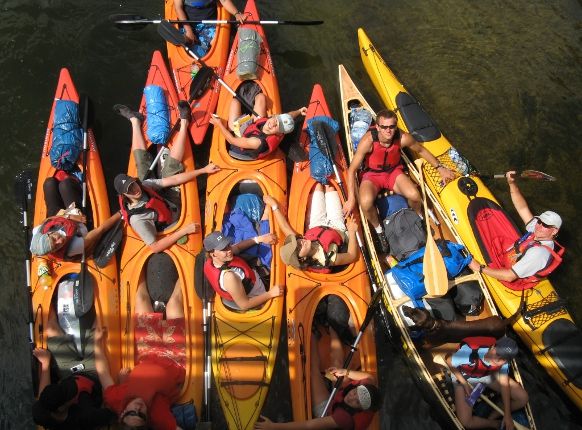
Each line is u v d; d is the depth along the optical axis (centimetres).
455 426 499
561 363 523
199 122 646
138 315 539
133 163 623
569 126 692
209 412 500
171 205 589
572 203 642
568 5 780
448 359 516
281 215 570
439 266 538
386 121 537
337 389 489
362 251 565
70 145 614
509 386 498
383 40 752
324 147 611
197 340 528
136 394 471
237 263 527
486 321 528
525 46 748
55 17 760
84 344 524
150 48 743
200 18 712
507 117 697
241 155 612
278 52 737
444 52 742
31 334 530
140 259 559
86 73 722
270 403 526
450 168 618
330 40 749
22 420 532
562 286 590
